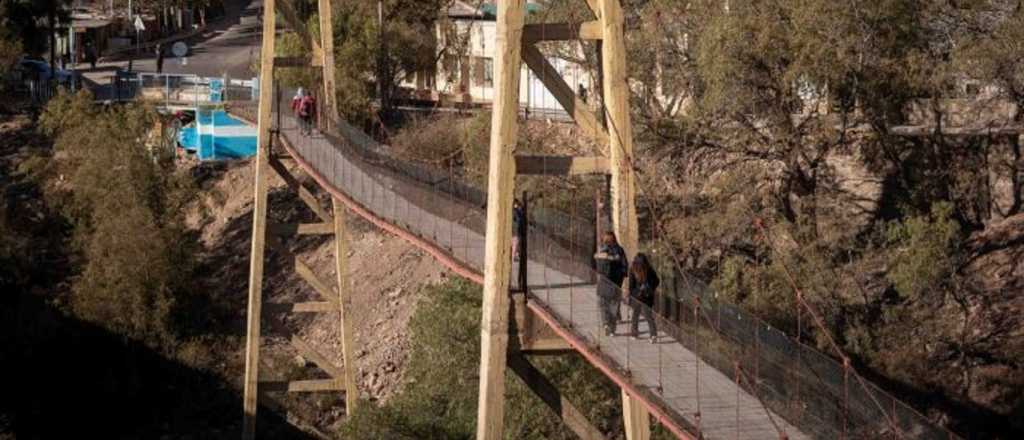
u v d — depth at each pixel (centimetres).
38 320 6581
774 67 5131
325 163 4934
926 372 4838
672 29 5475
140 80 9088
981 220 5512
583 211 5047
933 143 5450
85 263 7131
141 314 6625
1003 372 4834
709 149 5466
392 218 4072
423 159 5828
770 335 2816
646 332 3028
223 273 7225
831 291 4847
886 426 2656
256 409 5672
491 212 3084
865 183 5472
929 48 5266
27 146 8412
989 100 5312
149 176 7169
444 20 8362
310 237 7350
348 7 8019
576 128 6744
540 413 4272
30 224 7612
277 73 7838
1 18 9488
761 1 5100
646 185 5188
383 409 4816
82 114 8150
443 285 5159
